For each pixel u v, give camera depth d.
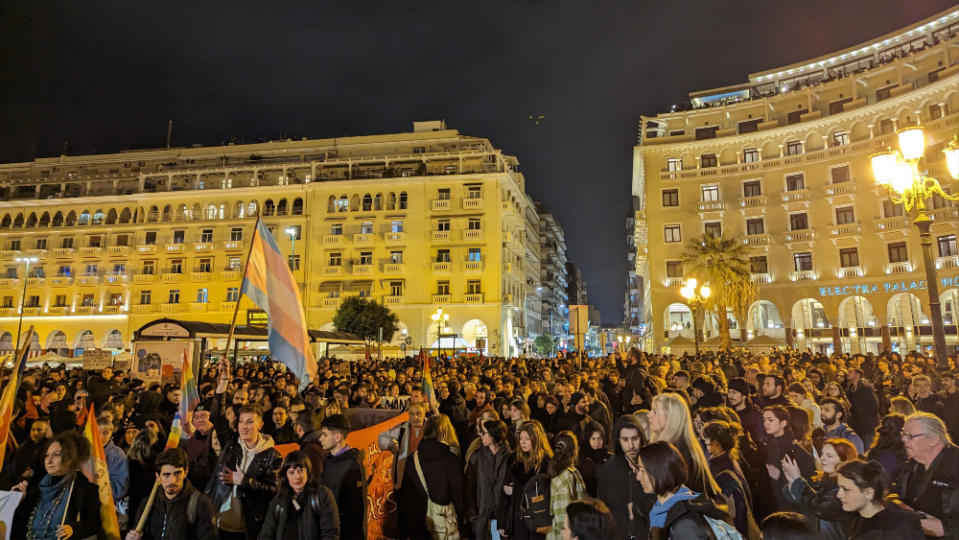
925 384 8.69
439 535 5.92
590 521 3.17
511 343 54.97
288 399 8.05
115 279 57.12
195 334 18.17
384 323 46.97
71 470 4.91
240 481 5.49
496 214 53.12
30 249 60.19
